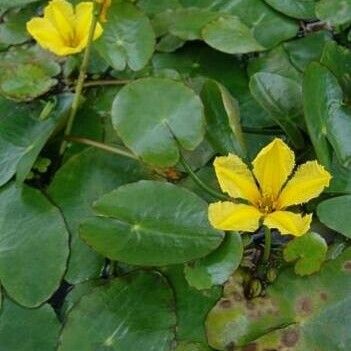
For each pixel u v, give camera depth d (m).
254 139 0.36
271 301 0.32
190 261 0.32
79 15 0.36
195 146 0.34
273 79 0.36
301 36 0.40
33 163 0.34
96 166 0.35
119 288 0.32
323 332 0.32
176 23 0.39
